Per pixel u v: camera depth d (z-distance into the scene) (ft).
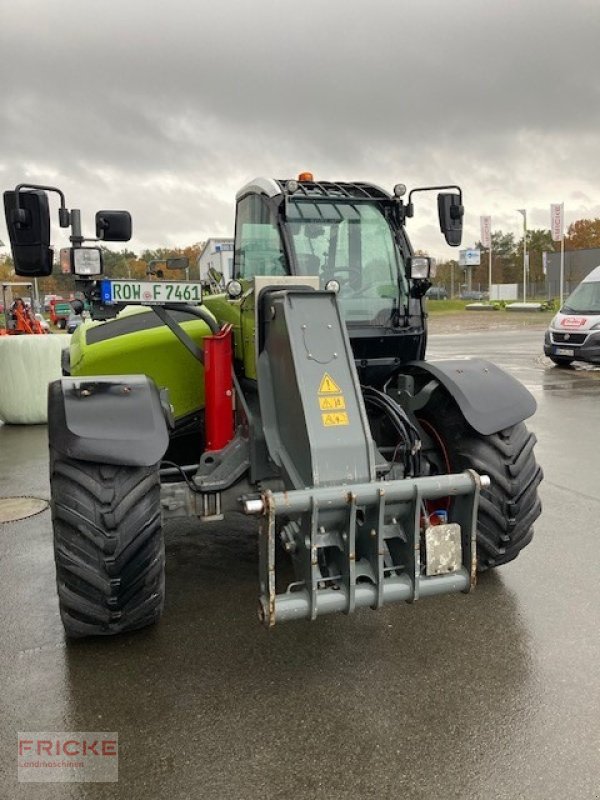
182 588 12.54
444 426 12.00
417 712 8.86
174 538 14.98
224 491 11.13
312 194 13.12
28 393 27.73
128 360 13.92
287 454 9.91
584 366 46.24
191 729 8.58
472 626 11.02
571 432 25.76
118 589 9.73
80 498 9.57
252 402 11.60
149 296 10.80
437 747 8.20
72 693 9.36
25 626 11.21
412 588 9.17
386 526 9.29
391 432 12.73
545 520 15.87
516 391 11.81
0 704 9.13
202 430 14.19
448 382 11.68
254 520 16.05
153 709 8.99
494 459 11.43
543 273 199.72
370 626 11.08
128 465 9.27
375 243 13.53
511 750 8.13
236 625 11.14
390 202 13.62
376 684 9.50
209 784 7.65
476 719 8.70
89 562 9.61
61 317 79.20
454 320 101.81
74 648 10.50
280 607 8.71
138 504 9.74
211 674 9.77
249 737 8.42
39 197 9.91
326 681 9.58
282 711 8.92
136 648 10.47
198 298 11.13
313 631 10.94
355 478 9.14
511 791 7.49
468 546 9.42
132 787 7.63
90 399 9.89
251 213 14.16
